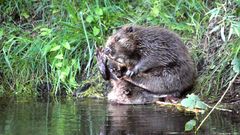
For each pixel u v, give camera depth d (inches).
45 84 499.8
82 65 508.1
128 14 541.0
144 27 470.0
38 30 551.2
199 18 517.3
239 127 354.0
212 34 496.7
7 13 574.6
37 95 488.7
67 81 496.1
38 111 410.6
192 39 501.7
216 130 347.3
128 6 552.7
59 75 494.3
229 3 504.7
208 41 492.7
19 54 522.9
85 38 514.0
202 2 530.3
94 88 487.2
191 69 456.8
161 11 526.0
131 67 458.9
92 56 504.7
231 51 467.8
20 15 570.6
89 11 531.2
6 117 388.2
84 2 547.5
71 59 506.0
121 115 396.5
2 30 537.6
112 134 340.5
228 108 418.0
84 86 490.3
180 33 514.0
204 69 474.6
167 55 451.8
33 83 500.4
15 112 406.6
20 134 339.0
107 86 485.4
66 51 508.1
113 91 458.3
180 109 418.6
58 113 403.9
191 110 413.4
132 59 459.2
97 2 534.6
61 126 360.5
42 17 564.7
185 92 458.9
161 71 451.8
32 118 385.1
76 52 510.0
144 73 450.9
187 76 453.7
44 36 530.0
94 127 358.0
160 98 452.1
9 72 510.0
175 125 362.3
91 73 500.1
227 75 457.7
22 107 427.8
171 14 524.7
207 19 512.7
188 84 455.8
